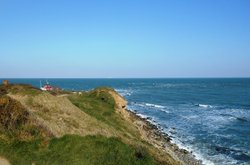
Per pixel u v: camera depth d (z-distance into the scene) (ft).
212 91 623.77
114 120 155.84
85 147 89.15
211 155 151.02
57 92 224.94
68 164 82.84
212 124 237.45
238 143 175.83
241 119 260.42
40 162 82.99
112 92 208.13
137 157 93.20
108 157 87.40
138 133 156.46
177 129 215.10
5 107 96.02
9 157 84.12
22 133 91.45
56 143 90.27
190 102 417.49
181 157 143.54
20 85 126.62
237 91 613.93
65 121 103.71
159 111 318.24
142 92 605.31
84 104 161.68
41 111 104.01
